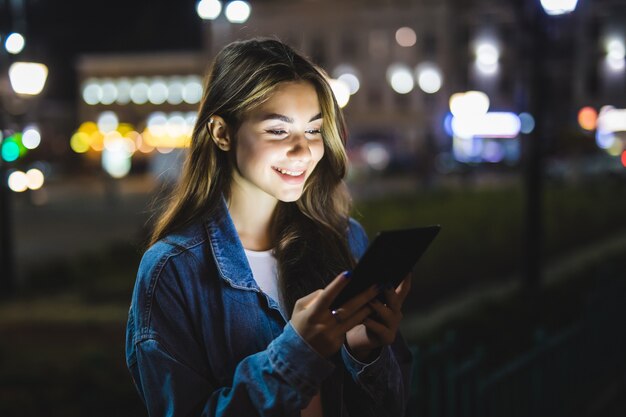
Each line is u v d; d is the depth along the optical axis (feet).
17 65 29.84
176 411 4.82
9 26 30.09
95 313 28.66
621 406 16.60
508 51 166.81
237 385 4.59
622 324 19.08
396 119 177.27
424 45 172.96
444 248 37.78
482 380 11.31
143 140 182.39
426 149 101.14
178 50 190.39
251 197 5.52
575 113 144.25
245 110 5.08
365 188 109.60
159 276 5.10
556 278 32.48
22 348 22.56
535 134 27.73
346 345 5.19
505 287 31.63
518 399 11.87
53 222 66.39
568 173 106.52
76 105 195.42
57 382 17.12
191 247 5.23
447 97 170.60
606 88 156.15
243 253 5.29
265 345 5.17
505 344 18.24
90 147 143.95
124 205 83.56
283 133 5.12
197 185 5.41
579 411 15.15
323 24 180.86
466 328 19.61
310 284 5.52
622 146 143.95
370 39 177.88
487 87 168.55
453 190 91.81
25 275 37.83
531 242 27.58
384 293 4.75
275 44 5.31
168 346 5.00
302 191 5.62
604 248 44.16
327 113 5.37
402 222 51.37
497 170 138.62
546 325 20.59
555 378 13.61
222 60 5.33
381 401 5.27
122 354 21.15
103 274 36.78
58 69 192.34
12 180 33.58
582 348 15.40
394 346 5.92
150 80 192.85
